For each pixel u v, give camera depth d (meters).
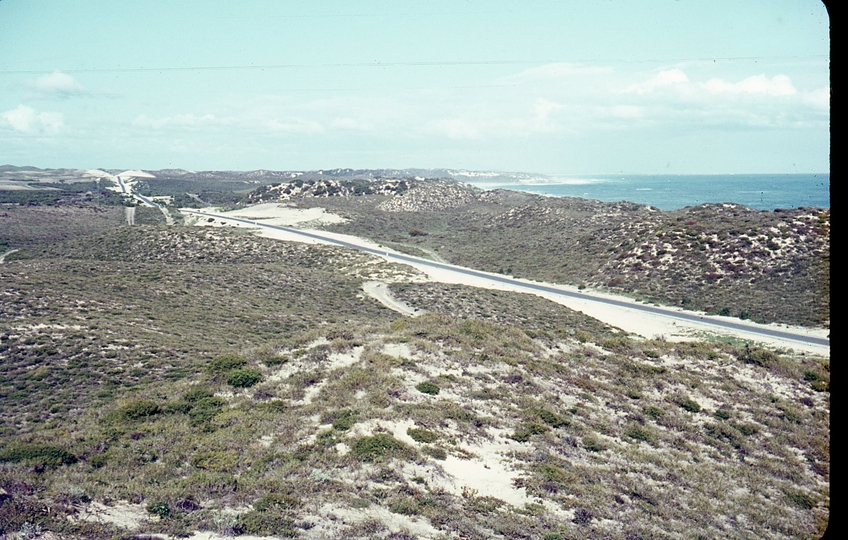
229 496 17.31
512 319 61.34
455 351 33.47
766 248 82.88
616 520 18.08
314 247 106.75
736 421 30.62
